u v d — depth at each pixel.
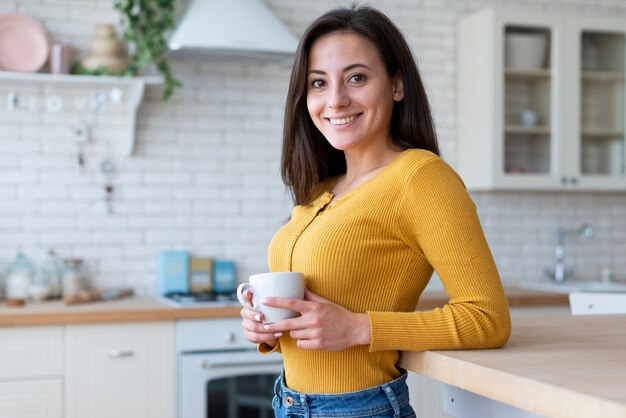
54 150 3.88
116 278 3.96
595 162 4.36
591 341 1.53
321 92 1.63
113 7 3.75
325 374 1.49
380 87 1.58
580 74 4.31
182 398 3.38
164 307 3.42
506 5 4.52
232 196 4.12
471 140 4.30
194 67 4.06
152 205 4.01
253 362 3.46
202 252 4.08
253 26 3.69
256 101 4.15
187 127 4.05
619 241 4.74
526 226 4.57
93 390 3.30
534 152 4.24
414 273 1.50
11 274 3.74
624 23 4.37
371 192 1.49
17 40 3.71
